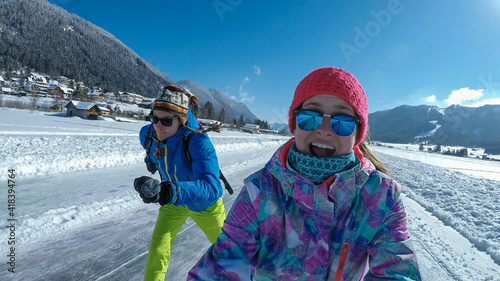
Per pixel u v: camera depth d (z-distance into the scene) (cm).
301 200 108
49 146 1030
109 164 861
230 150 1903
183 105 224
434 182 988
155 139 236
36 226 372
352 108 111
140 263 313
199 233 412
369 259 110
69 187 578
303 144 114
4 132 1351
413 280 98
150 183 142
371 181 113
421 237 431
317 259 107
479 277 312
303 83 116
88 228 391
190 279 108
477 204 635
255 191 117
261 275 114
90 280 275
